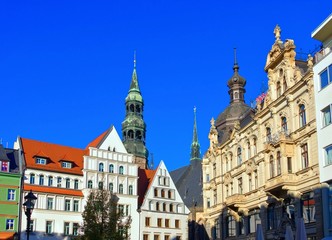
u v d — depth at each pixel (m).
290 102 52.88
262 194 58.22
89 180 85.12
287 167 51.72
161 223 90.69
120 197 87.31
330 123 44.41
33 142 86.81
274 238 54.56
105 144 89.06
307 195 49.09
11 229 75.00
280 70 56.53
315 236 47.00
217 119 80.44
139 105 123.31
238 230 64.81
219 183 72.19
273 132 56.56
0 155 78.31
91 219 67.62
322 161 45.28
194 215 93.69
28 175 79.81
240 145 66.12
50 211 79.75
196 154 139.12
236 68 82.94
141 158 118.19
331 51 44.56
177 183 114.62
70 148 91.12
